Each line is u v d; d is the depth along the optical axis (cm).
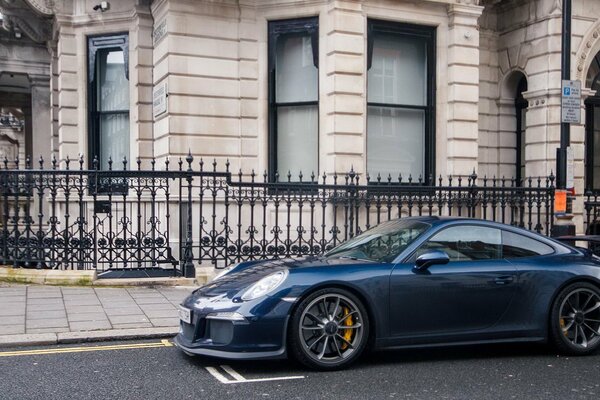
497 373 576
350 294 576
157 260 1009
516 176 1529
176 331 709
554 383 545
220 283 621
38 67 1923
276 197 1052
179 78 1186
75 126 1439
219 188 1040
